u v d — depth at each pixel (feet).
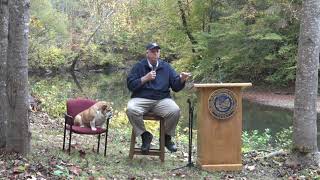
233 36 74.49
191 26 84.84
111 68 123.85
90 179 17.47
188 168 20.65
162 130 21.57
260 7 73.31
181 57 92.63
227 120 20.26
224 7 79.97
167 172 19.88
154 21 93.91
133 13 100.78
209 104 20.01
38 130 29.76
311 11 19.89
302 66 20.43
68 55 114.93
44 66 109.29
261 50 75.36
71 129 21.93
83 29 120.47
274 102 62.59
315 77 20.52
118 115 39.14
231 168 20.35
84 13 125.59
